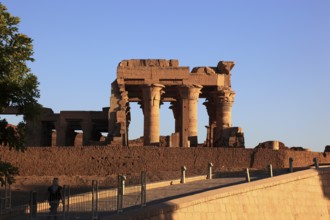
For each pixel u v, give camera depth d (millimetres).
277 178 33344
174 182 39281
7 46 22094
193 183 38656
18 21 22266
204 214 26266
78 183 48375
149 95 62281
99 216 21859
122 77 62188
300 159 53531
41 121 72000
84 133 71688
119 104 61781
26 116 22531
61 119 71438
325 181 37406
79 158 53250
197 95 63219
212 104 69250
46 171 52906
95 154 53281
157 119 62219
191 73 63094
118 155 53188
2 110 22391
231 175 45469
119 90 62281
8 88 21859
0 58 21625
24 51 22109
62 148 53531
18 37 22125
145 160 52875
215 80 63469
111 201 24922
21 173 52781
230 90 64188
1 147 53094
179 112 69375
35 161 53094
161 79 62656
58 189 24375
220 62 64938
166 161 52750
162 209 23109
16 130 22719
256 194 30891
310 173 36000
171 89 66375
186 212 24891
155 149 53125
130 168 52781
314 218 35500
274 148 57594
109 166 52906
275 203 32344
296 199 34250
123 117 60781
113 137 59656
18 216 24562
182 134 62469
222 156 52594
